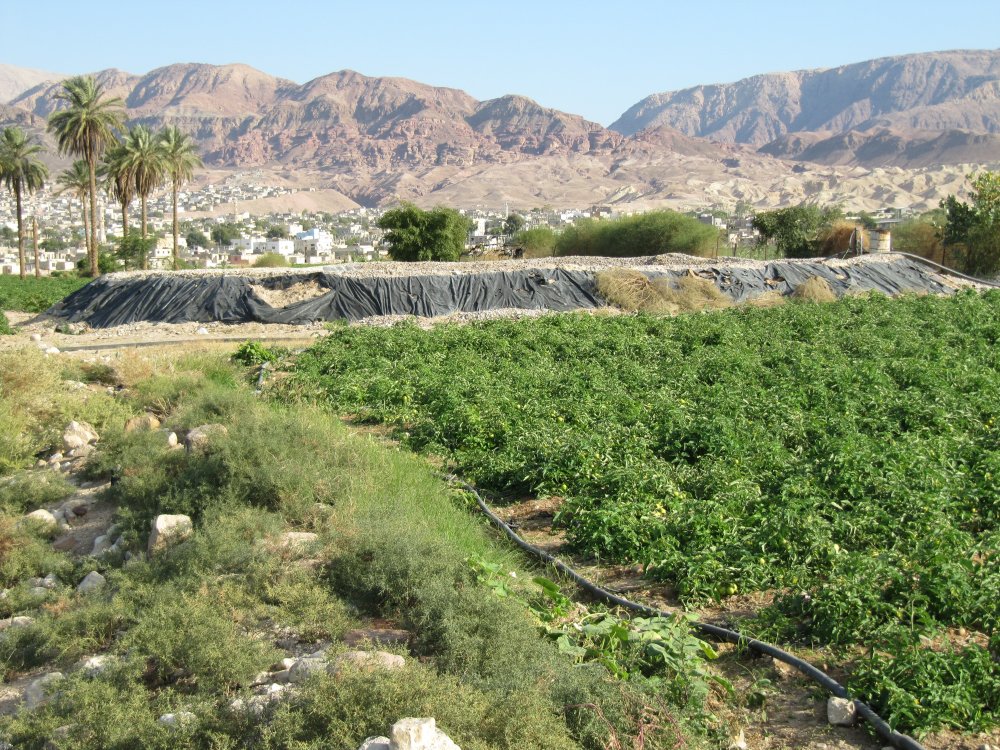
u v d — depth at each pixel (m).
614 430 13.27
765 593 8.61
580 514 10.24
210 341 27.41
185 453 11.13
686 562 8.73
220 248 183.25
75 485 12.12
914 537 8.87
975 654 6.63
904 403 14.34
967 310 27.91
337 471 10.63
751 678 7.15
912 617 7.30
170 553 8.62
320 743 5.24
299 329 29.58
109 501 11.23
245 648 6.59
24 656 7.52
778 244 56.91
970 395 15.33
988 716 6.28
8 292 46.66
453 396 15.77
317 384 18.58
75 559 9.73
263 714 5.71
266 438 11.00
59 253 165.38
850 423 13.09
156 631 6.85
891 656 6.86
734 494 10.22
